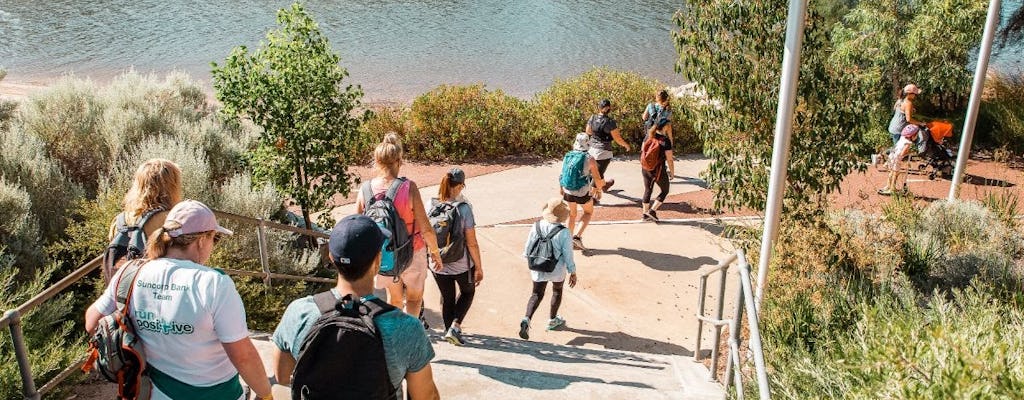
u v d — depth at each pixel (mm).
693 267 10211
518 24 36812
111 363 3242
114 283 3340
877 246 7781
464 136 15617
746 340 6828
